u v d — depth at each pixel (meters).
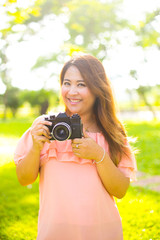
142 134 15.47
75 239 2.02
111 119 2.33
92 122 2.40
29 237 3.92
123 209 4.92
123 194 2.23
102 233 2.07
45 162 2.13
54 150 2.10
